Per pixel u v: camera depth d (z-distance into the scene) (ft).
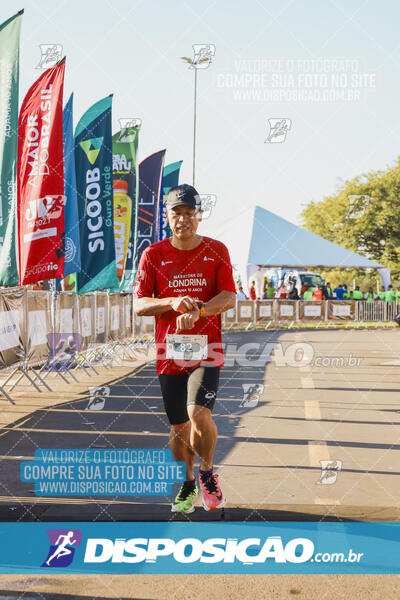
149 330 49.67
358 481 12.34
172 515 10.55
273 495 11.48
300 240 76.74
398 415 19.65
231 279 10.99
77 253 33.04
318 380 28.55
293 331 66.08
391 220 100.94
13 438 16.17
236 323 67.97
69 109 32.48
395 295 81.00
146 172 46.75
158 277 11.00
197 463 14.01
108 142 34.06
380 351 42.93
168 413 11.04
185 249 10.91
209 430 10.28
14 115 23.41
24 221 25.80
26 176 25.98
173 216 10.65
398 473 12.89
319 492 11.64
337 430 17.34
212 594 7.70
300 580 8.13
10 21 23.18
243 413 20.11
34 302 25.46
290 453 14.64
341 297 78.84
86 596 7.65
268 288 74.59
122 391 25.14
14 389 25.75
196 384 10.46
